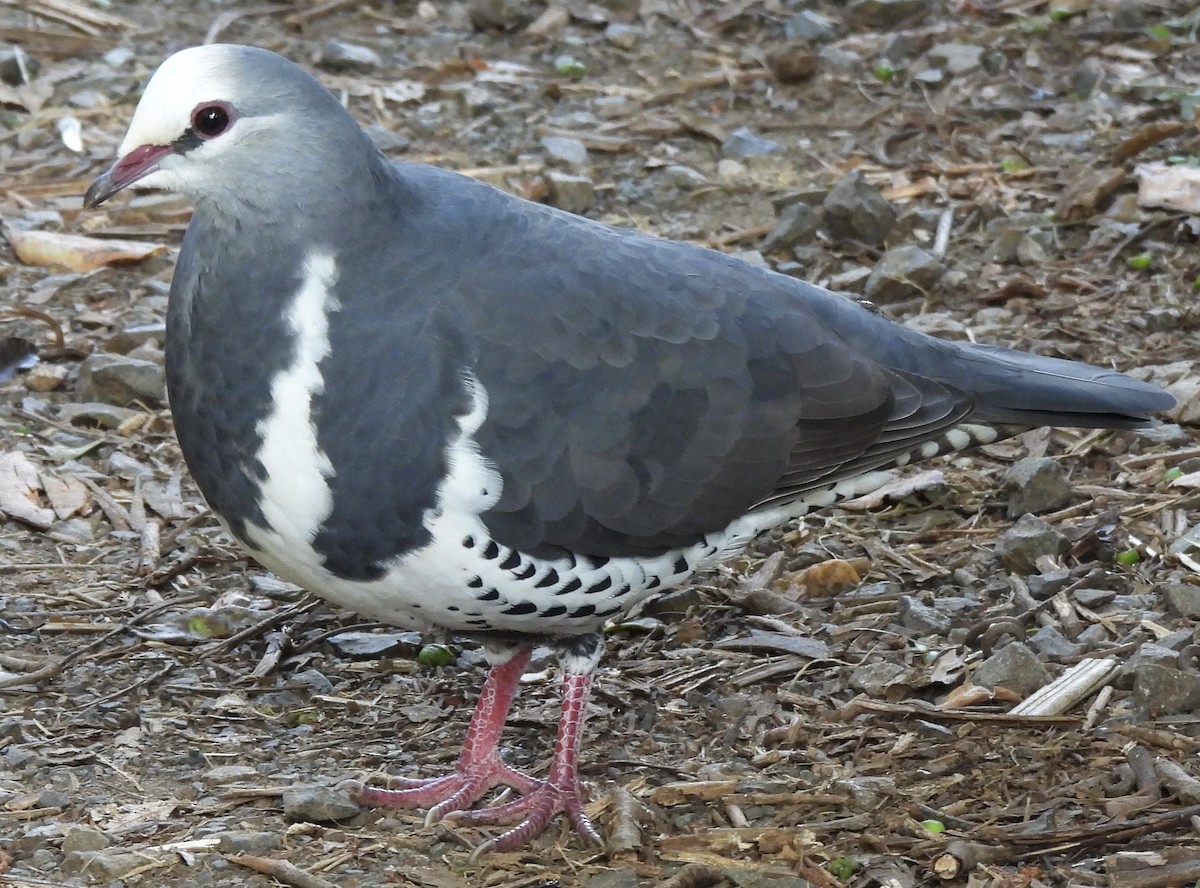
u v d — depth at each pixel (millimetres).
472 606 8930
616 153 18453
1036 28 20609
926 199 17359
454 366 8547
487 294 8703
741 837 8797
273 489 8547
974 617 11070
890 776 9383
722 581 11812
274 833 8883
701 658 10891
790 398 9367
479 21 21125
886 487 12680
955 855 8508
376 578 8773
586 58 20562
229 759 9734
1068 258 16172
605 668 10812
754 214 17266
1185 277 15547
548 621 9102
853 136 18781
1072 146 18188
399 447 8461
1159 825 8680
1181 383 13586
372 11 21609
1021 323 14984
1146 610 10891
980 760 9500
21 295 15664
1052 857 8633
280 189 8406
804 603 11531
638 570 9188
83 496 12727
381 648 11016
